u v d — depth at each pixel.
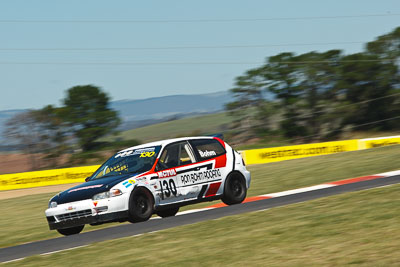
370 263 12.02
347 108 158.38
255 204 25.86
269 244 15.32
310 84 159.12
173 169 24.92
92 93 150.25
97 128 147.88
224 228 18.97
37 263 16.27
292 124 157.38
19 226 30.81
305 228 17.08
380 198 21.81
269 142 156.62
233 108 162.50
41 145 144.75
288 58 160.25
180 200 24.92
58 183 77.06
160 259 14.95
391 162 41.91
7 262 17.11
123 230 21.62
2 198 62.09
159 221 23.14
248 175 27.94
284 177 42.75
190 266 13.72
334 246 14.02
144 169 24.33
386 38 160.50
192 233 18.61
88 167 77.94
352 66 158.62
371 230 15.47
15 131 144.12
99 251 17.14
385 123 160.38
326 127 160.62
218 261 13.92
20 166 142.25
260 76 160.75
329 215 19.06
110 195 22.75
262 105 161.00
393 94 158.50
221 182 26.61
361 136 158.62
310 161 58.91
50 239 22.42
